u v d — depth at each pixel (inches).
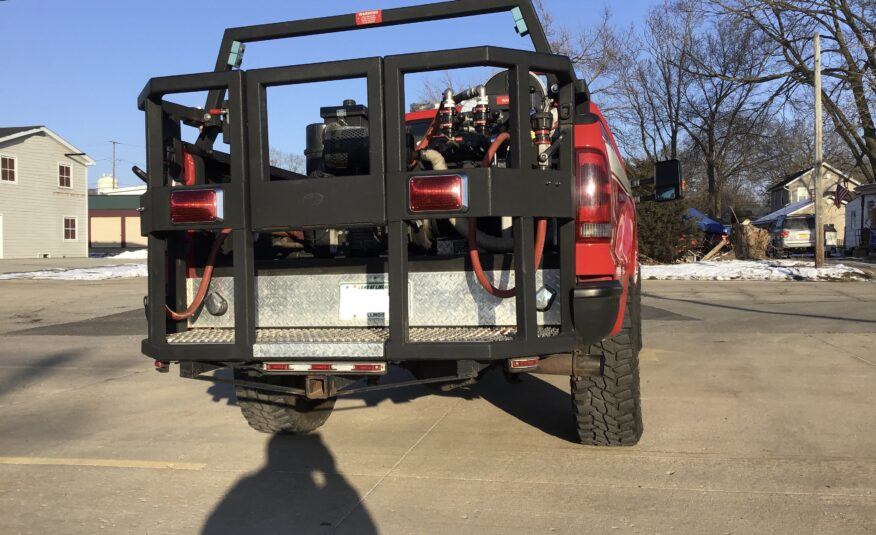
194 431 214.1
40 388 284.4
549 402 239.0
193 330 164.2
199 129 167.8
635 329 222.7
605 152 147.3
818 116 890.1
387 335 144.4
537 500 149.7
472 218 138.5
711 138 1681.8
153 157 147.7
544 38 149.4
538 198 132.4
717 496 149.6
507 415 223.0
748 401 233.6
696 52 1582.2
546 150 137.3
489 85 201.5
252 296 142.1
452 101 156.1
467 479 164.1
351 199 134.0
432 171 129.0
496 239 150.8
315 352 138.1
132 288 779.4
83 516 147.9
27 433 215.9
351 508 148.3
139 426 221.8
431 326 148.9
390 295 133.3
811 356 317.1
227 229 142.1
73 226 1684.3
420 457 181.8
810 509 141.7
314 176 184.4
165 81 142.6
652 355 325.7
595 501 148.3
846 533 130.3
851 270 826.8
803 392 245.8
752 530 132.3
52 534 138.8
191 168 161.9
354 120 161.9
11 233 1523.1
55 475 174.7
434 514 143.7
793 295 617.9
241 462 182.1
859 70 1171.3
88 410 245.1
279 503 152.6
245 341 141.2
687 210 1052.5
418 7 154.5
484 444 191.5
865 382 259.9
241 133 139.5
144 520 145.1
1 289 770.8
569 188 138.5
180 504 153.6
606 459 175.3
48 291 747.4
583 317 137.9
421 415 225.6
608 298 137.9
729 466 168.4
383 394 255.9
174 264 162.7
